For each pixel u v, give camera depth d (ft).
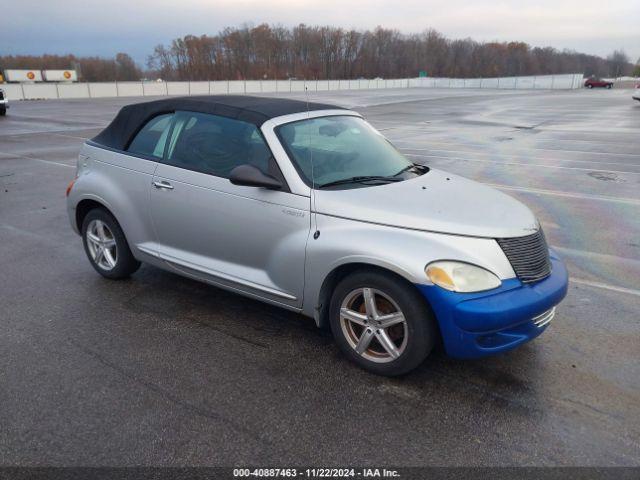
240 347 11.95
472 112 90.27
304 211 11.09
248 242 12.07
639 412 9.67
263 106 13.07
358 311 11.01
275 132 11.98
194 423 9.27
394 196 11.11
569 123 70.38
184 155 13.25
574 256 18.37
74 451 8.55
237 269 12.54
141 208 14.07
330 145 12.67
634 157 40.93
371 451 8.64
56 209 24.38
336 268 10.72
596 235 20.77
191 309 13.89
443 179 12.92
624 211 24.35
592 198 27.07
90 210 15.92
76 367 11.02
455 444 8.81
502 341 9.97
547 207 25.16
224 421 9.34
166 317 13.42
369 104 110.32
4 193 27.71
